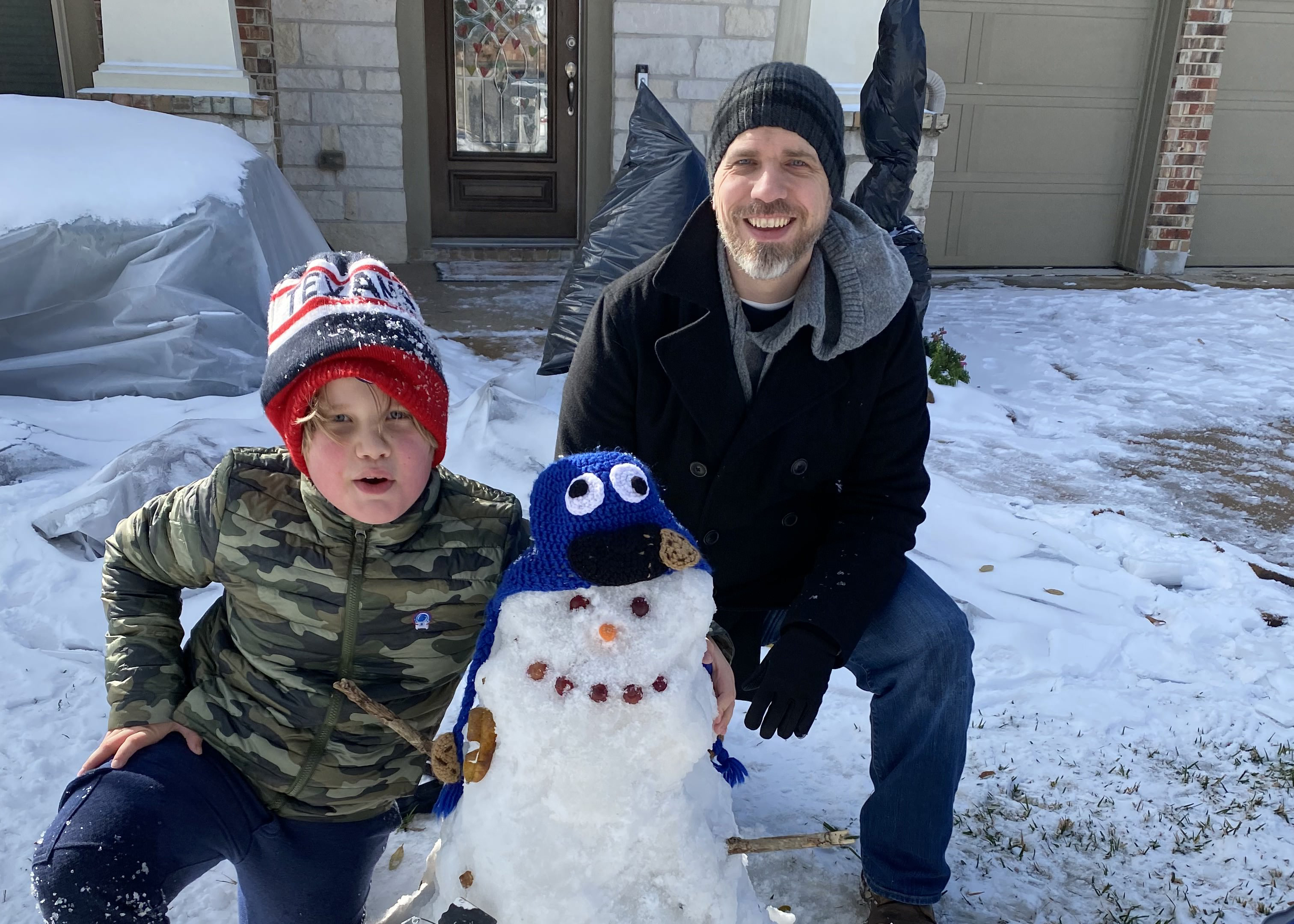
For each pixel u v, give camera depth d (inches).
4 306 190.2
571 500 55.9
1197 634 139.8
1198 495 197.9
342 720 67.1
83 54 322.7
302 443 62.3
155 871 58.3
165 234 197.0
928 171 311.7
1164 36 407.5
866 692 120.4
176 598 69.5
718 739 65.2
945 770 78.3
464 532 66.8
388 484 61.7
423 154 366.9
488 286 338.3
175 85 274.7
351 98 342.6
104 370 195.5
